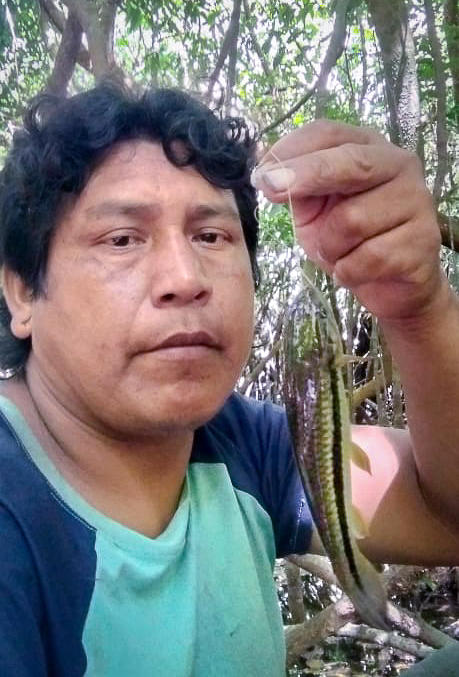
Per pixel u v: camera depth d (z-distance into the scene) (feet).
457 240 3.32
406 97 3.17
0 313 1.67
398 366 1.73
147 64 4.15
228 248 1.48
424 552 1.97
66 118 1.43
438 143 3.22
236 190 1.60
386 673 4.51
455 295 1.66
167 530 1.56
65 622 1.35
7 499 1.35
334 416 1.61
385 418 4.07
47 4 3.95
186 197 1.42
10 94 4.01
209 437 1.81
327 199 1.46
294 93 4.45
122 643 1.41
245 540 1.70
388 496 1.91
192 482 1.71
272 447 1.93
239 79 4.39
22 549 1.32
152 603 1.48
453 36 3.22
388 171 1.42
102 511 1.52
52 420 1.54
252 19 4.24
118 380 1.40
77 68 4.57
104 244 1.40
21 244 1.47
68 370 1.45
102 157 1.41
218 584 1.61
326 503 1.60
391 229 1.46
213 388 1.42
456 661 2.38
